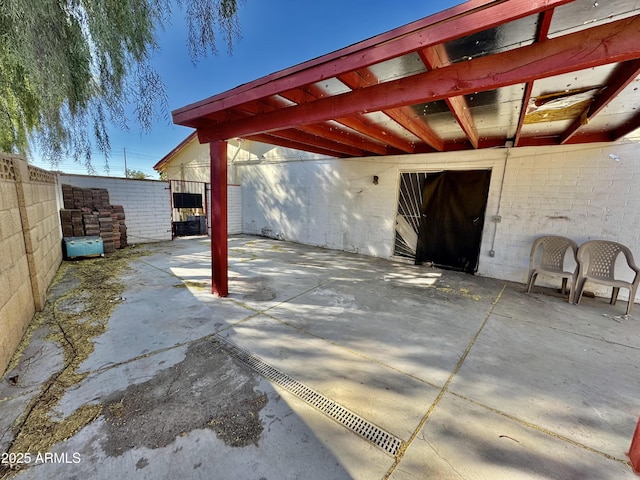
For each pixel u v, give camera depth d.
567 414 1.73
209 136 3.42
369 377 2.06
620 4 1.31
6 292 2.10
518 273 4.68
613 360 2.36
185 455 1.38
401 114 3.01
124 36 2.28
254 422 1.60
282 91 2.23
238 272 4.80
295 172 7.65
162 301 3.39
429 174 5.49
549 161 4.27
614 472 1.35
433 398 1.85
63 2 1.99
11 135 2.86
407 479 1.29
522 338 2.72
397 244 6.07
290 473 1.31
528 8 1.25
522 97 2.52
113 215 6.27
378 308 3.40
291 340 2.56
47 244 3.73
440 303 3.63
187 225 8.73
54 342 2.38
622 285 3.38
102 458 1.34
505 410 1.75
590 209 4.02
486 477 1.31
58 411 1.62
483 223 4.95
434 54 1.76
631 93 2.36
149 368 2.07
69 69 2.17
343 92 2.48
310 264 5.52
